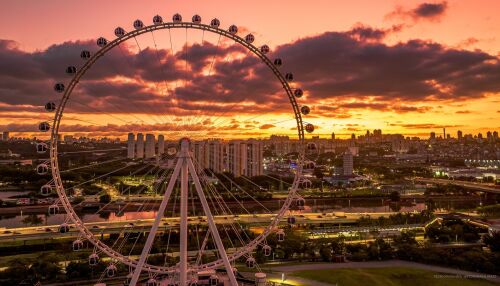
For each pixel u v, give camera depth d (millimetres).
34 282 136375
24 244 181750
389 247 169500
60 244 179250
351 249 171375
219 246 91812
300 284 135000
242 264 155375
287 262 161625
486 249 180000
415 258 162625
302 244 172750
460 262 153500
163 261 155125
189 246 177500
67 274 139250
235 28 100938
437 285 136500
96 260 91812
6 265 150625
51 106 89812
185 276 90938
